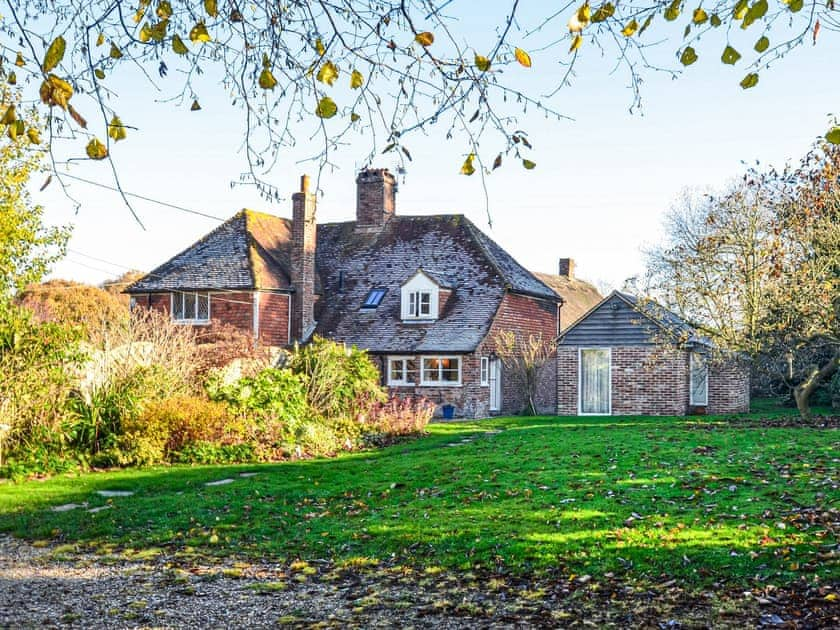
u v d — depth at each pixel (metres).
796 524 9.23
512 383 33.03
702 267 20.64
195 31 4.62
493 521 10.35
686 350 25.95
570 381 28.66
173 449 17.47
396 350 31.22
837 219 19.14
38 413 16.20
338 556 9.48
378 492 12.95
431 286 32.56
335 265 36.66
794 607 7.01
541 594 7.70
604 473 12.80
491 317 31.88
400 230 36.97
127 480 14.84
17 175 17.33
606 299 28.17
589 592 7.67
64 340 16.56
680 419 23.69
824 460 12.75
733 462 13.00
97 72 4.66
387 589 8.06
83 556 9.70
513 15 4.66
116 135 4.48
